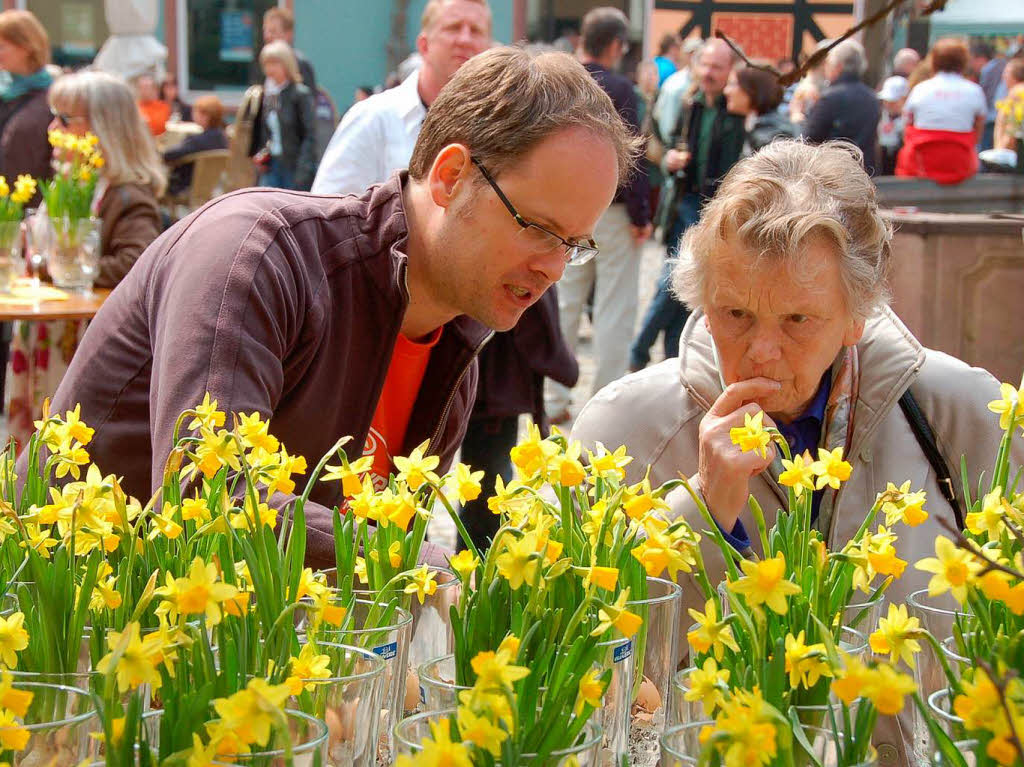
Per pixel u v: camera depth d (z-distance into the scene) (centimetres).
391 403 258
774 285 206
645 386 246
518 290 222
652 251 1547
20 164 700
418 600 144
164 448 199
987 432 238
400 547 145
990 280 577
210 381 201
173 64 1897
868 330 239
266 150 1153
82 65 1895
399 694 138
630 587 140
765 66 262
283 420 229
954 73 798
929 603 150
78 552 137
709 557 200
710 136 799
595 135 211
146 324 232
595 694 116
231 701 101
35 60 707
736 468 198
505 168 211
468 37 453
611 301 795
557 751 111
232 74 1927
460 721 104
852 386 233
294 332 220
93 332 240
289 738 103
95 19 1889
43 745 110
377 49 1914
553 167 209
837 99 826
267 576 129
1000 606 129
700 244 215
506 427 451
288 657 126
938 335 585
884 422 238
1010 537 133
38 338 521
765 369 212
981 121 790
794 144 223
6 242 518
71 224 519
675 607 144
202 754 102
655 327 820
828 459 136
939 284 582
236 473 168
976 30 941
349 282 229
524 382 446
